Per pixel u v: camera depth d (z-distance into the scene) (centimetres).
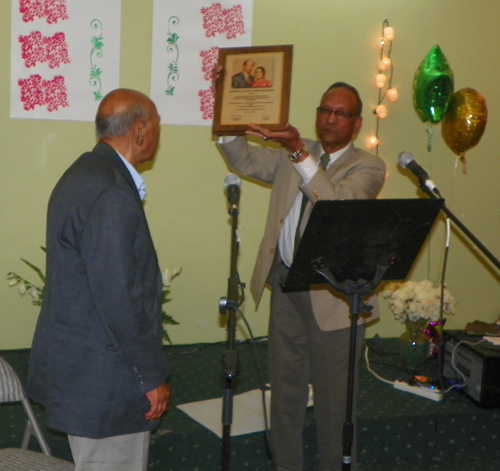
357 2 356
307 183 214
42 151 333
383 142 369
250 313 366
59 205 176
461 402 304
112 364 173
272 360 245
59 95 330
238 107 231
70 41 328
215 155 352
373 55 361
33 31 324
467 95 349
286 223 239
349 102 233
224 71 233
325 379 235
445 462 290
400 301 329
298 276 187
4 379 201
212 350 353
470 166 382
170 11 336
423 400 303
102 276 166
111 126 183
